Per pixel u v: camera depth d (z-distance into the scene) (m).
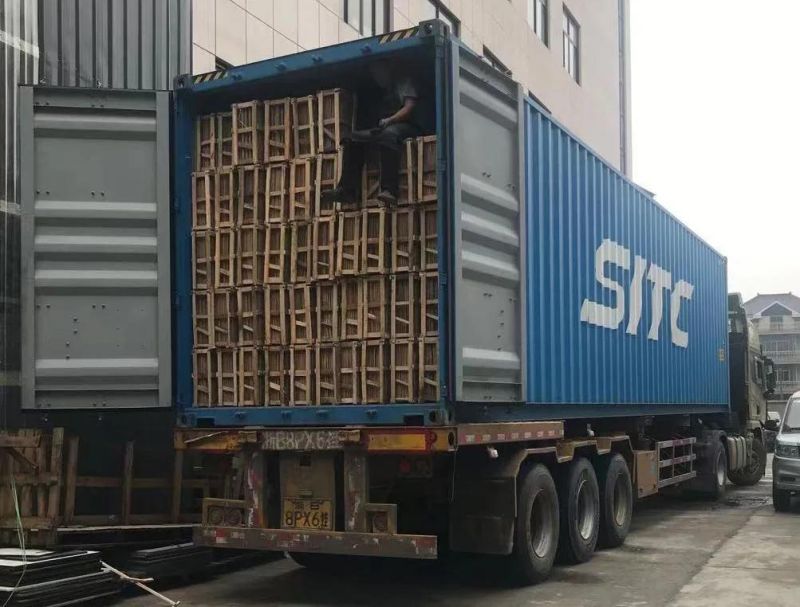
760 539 10.42
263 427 7.16
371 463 6.86
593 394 9.37
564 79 29.81
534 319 7.88
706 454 14.48
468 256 6.83
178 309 7.65
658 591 7.58
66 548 7.68
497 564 7.72
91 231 7.61
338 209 7.08
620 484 10.18
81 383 7.52
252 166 7.45
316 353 7.10
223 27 12.85
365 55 6.92
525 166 7.77
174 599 7.48
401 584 8.03
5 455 7.65
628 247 10.77
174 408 7.62
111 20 10.43
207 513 7.29
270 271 7.32
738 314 17.20
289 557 9.45
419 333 6.75
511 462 7.41
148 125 7.71
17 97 9.06
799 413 13.72
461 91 6.81
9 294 8.80
